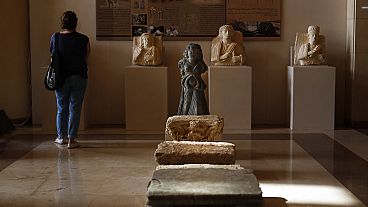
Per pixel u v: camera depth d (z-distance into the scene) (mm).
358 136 9453
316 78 10055
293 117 10109
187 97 8109
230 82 10047
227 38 10320
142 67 10125
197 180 4574
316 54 10242
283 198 5777
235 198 4234
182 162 6055
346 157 7734
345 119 10883
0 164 7312
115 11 10852
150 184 4477
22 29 10922
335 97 10945
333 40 10922
